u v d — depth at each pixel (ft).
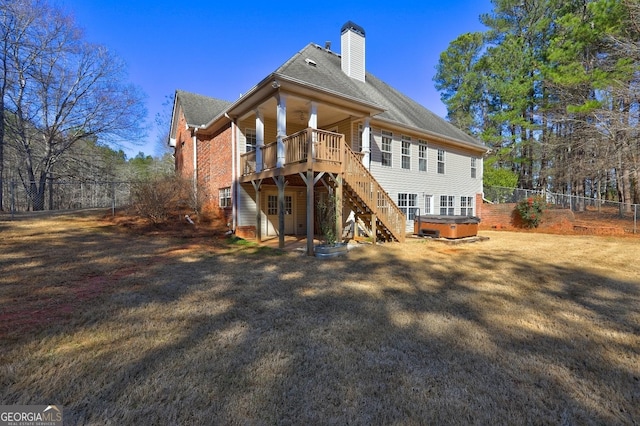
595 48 51.01
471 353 9.49
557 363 8.94
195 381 7.83
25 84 62.69
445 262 23.58
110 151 98.78
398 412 6.80
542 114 63.36
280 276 18.84
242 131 37.37
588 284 17.37
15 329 10.71
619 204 50.21
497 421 6.58
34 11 56.95
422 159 47.11
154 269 20.11
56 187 83.30
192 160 48.75
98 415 6.62
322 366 8.63
